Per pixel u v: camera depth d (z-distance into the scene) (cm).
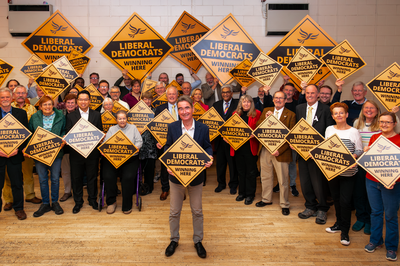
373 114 270
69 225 308
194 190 247
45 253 253
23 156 326
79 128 323
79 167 338
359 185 292
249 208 358
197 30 573
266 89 380
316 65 366
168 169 238
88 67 588
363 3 575
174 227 255
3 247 262
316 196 320
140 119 384
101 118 359
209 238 282
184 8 579
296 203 377
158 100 426
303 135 303
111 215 336
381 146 233
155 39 537
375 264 238
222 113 420
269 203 366
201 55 451
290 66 379
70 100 339
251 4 579
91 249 261
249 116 361
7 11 573
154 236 287
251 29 584
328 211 349
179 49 577
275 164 341
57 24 553
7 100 310
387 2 573
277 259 247
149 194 409
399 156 227
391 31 579
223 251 259
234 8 579
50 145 317
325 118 311
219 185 428
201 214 253
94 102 433
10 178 315
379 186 241
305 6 570
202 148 235
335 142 263
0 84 425
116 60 539
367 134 279
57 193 343
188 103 233
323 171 271
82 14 576
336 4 575
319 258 248
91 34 579
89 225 309
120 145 325
